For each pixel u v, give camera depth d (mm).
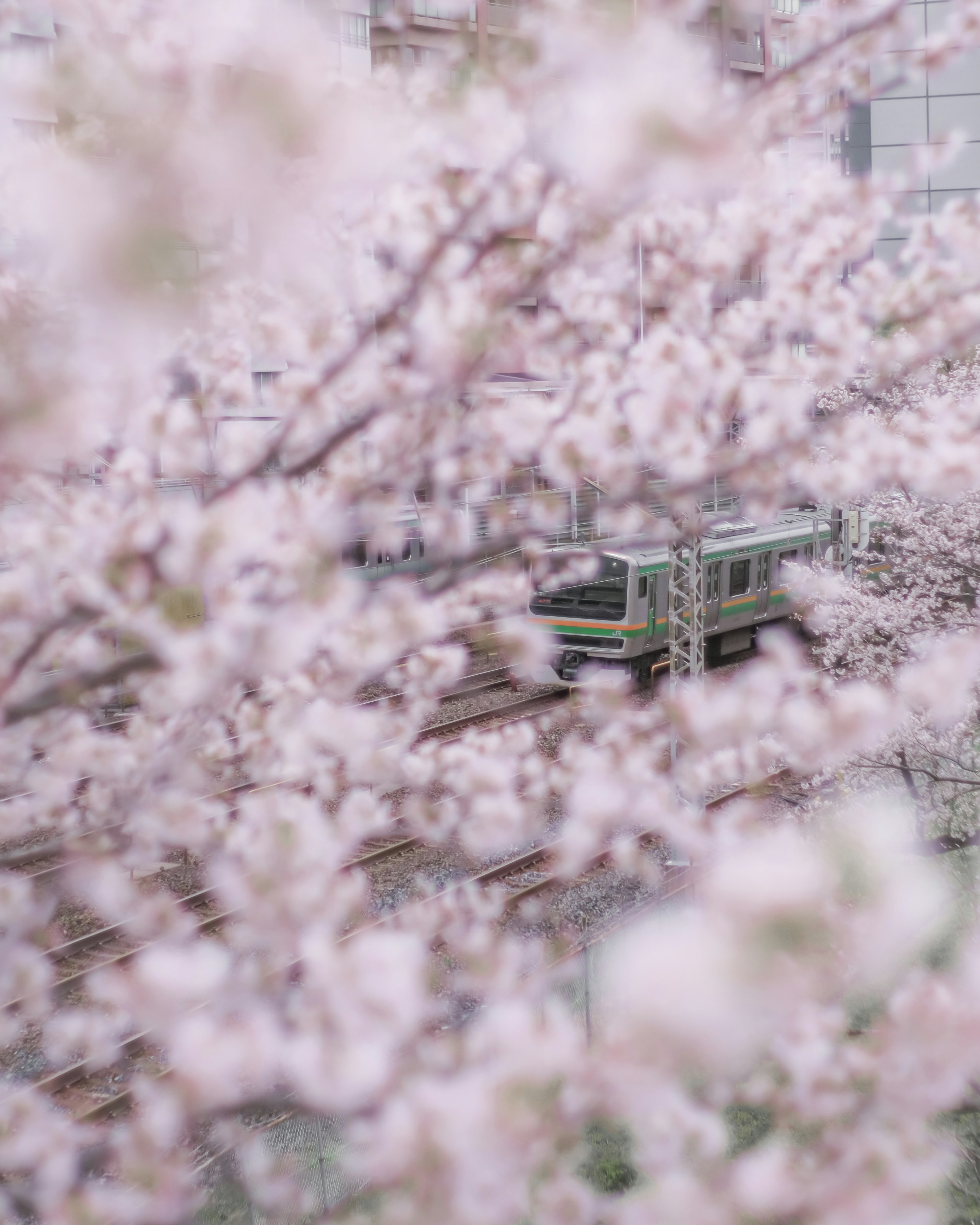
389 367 5973
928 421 7289
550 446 7223
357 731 8086
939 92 37625
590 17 2350
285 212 2578
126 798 6625
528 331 7543
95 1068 12648
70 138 2416
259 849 6625
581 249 5824
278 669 4672
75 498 6305
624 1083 4152
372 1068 4723
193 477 6816
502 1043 4500
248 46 2506
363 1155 4828
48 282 2523
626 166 2357
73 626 5473
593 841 8078
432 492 8609
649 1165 4660
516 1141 4402
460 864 18844
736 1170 4680
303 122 2516
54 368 2623
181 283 2521
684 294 7828
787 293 7465
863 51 5797
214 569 4062
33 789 8695
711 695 6246
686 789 9055
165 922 7727
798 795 21109
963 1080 4527
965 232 7137
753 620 33500
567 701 28141
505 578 9836
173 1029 5359
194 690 4684
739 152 2410
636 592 29062
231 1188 9617
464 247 5914
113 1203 6094
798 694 7727
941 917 11672
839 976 2748
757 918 2662
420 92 4902
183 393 6984
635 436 7059
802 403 7102
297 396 6715
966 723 16562
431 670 9695
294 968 10039
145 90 2486
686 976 2623
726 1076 3742
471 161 5309
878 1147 4629
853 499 21953
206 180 2445
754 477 7125
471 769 8938
